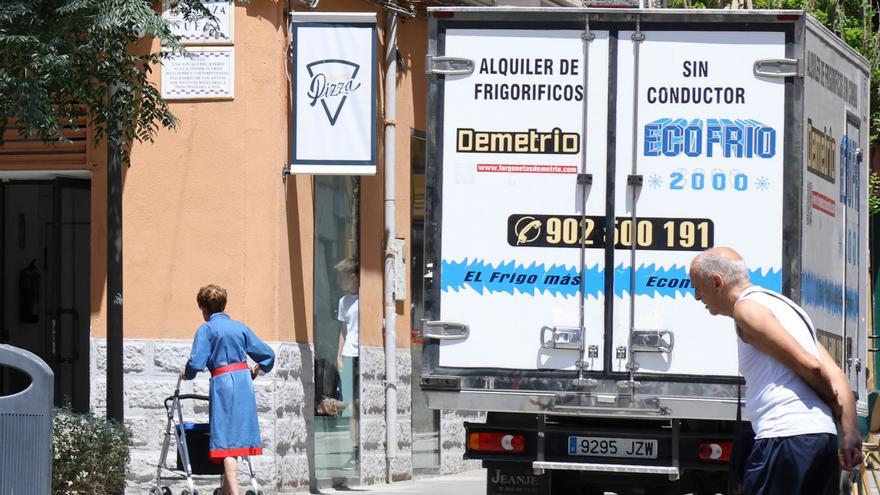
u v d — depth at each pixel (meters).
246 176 41.25
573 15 29.64
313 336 43.47
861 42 63.50
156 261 41.69
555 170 29.64
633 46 29.53
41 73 31.59
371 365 46.84
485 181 29.75
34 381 23.72
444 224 29.81
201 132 41.53
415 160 49.94
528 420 31.03
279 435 41.06
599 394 29.34
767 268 29.22
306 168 40.81
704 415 29.14
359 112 40.69
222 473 35.94
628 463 30.30
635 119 29.45
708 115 29.39
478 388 29.61
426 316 29.81
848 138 33.78
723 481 31.25
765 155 29.28
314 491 43.41
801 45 29.25
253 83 41.34
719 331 29.17
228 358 34.69
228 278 41.28
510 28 29.77
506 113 29.77
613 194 29.48
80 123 42.56
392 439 47.50
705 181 29.38
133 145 41.81
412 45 49.59
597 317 29.45
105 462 34.94
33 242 44.84
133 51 41.56
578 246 29.55
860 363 35.38
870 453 37.38
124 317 41.81
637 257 29.41
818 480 20.05
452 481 48.97
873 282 73.06
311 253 43.38
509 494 31.02
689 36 29.45
